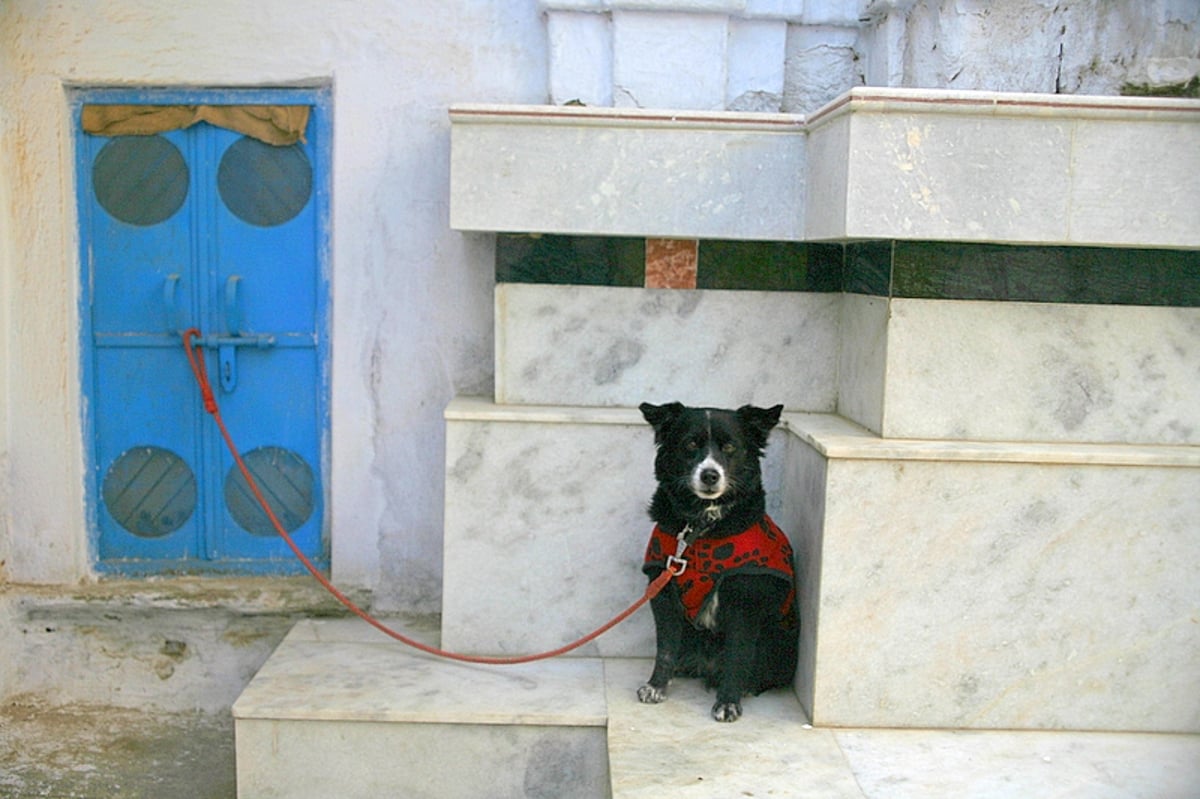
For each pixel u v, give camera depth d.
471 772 3.47
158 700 4.34
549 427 3.78
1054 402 3.47
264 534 4.37
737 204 3.74
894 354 3.42
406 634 4.13
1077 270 3.41
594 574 3.85
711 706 3.54
